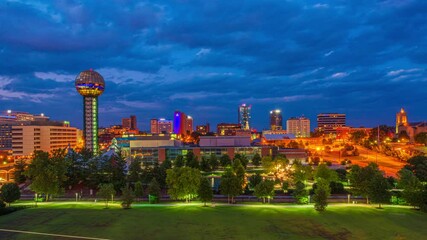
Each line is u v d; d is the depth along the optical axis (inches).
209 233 3085.6
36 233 3029.0
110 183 4926.2
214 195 4945.9
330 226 3383.4
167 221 3472.0
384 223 3518.7
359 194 4527.6
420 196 4057.6
